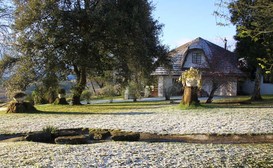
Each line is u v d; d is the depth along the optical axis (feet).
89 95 117.08
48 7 83.92
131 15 89.61
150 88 143.33
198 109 72.74
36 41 84.89
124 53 91.81
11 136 48.01
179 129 49.90
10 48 90.43
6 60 88.63
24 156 33.76
